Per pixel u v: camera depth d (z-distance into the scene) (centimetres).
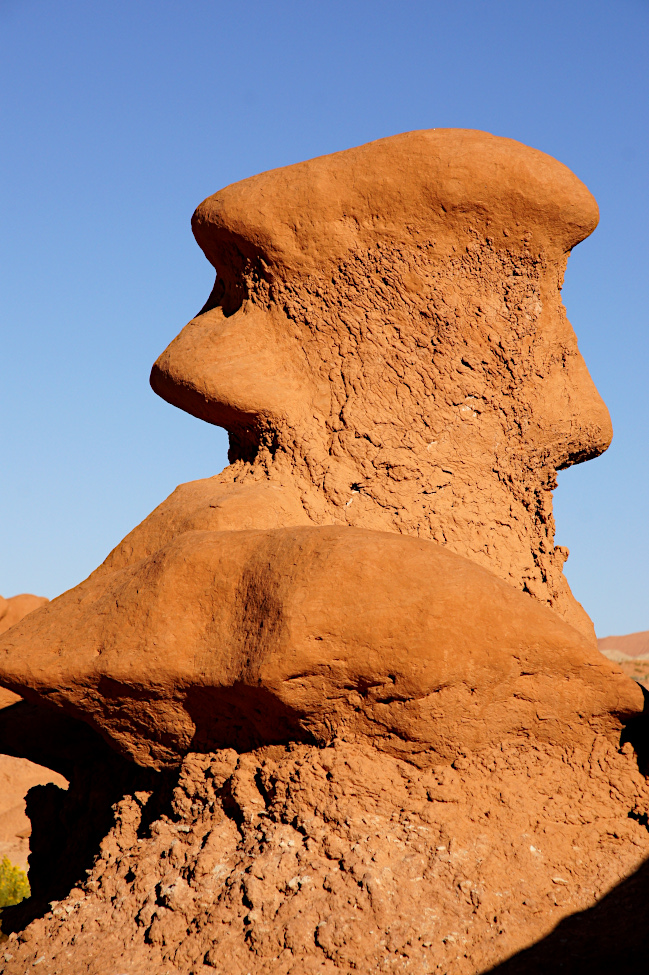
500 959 488
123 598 588
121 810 614
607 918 511
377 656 509
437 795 525
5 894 1231
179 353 691
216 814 563
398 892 502
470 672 517
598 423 714
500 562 650
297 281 671
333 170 660
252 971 494
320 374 668
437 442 660
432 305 662
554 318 700
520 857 521
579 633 545
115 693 584
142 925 535
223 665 543
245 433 689
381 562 519
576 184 671
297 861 518
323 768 529
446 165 648
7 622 1669
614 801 553
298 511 634
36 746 768
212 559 569
